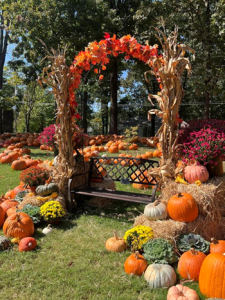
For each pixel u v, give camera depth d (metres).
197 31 16.33
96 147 12.33
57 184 5.13
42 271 3.28
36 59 20.16
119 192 5.12
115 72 19.39
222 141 4.09
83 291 2.92
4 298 2.83
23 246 3.73
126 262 3.24
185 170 4.21
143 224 3.81
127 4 19.67
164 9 17.11
